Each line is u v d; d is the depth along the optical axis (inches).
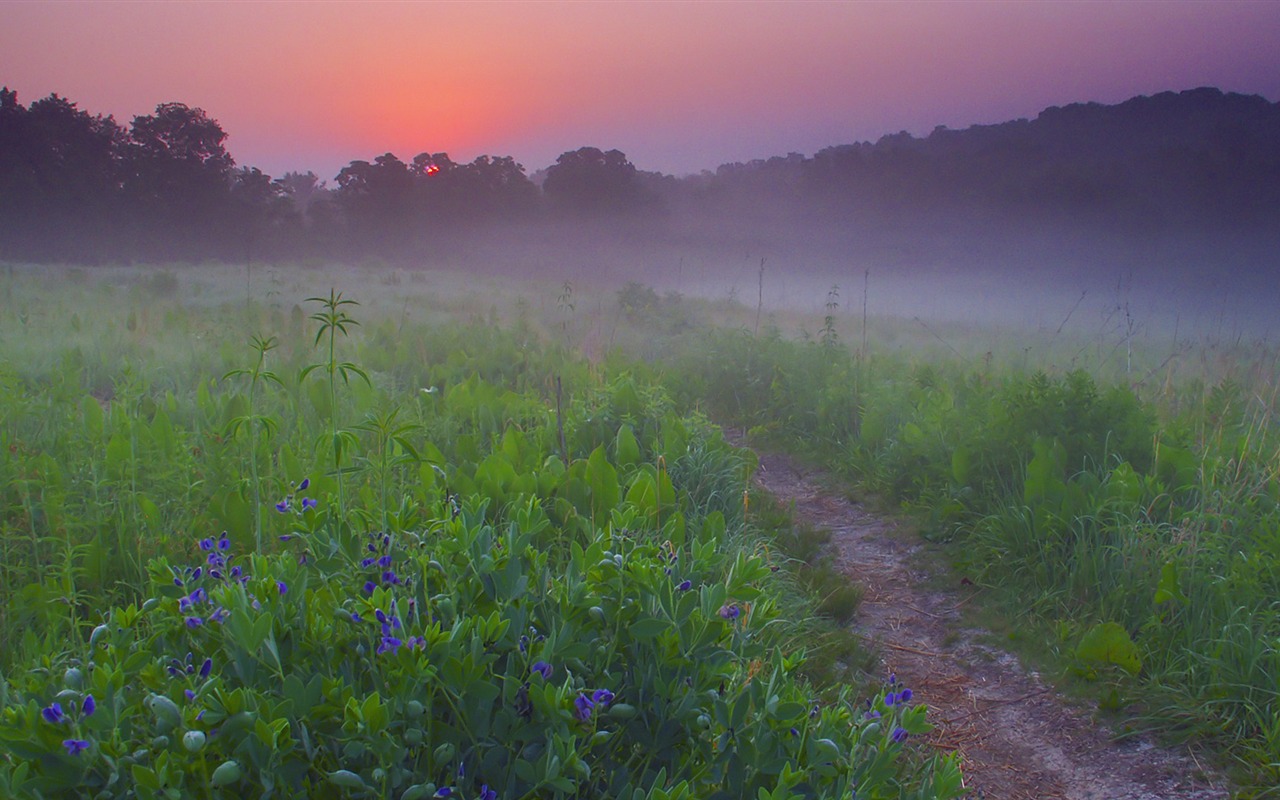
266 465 194.2
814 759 86.0
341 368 120.3
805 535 231.5
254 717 74.6
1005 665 171.0
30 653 121.6
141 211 2479.1
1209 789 131.8
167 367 365.4
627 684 94.0
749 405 395.9
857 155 4904.0
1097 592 187.8
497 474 194.4
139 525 167.3
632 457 238.5
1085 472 215.2
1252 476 207.9
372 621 85.6
